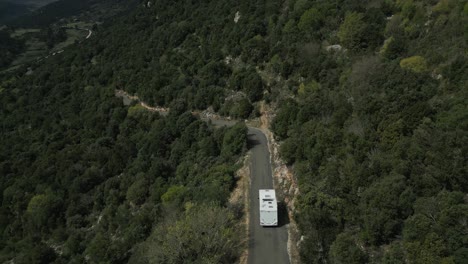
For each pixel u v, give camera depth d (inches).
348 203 1371.8
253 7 3604.8
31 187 2827.3
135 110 3248.0
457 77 1630.2
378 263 1144.8
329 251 1259.8
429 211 1132.5
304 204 1446.9
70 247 2177.7
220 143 2356.1
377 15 2475.4
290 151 1852.9
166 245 1412.4
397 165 1312.7
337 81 2265.0
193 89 3157.0
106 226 2224.4
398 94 1700.3
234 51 3233.3
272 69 2864.2
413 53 2027.6
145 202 2217.0
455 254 999.0
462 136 1321.4
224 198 1729.8
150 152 2628.0
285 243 1470.2
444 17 2066.9
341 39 2485.2
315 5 2965.1
